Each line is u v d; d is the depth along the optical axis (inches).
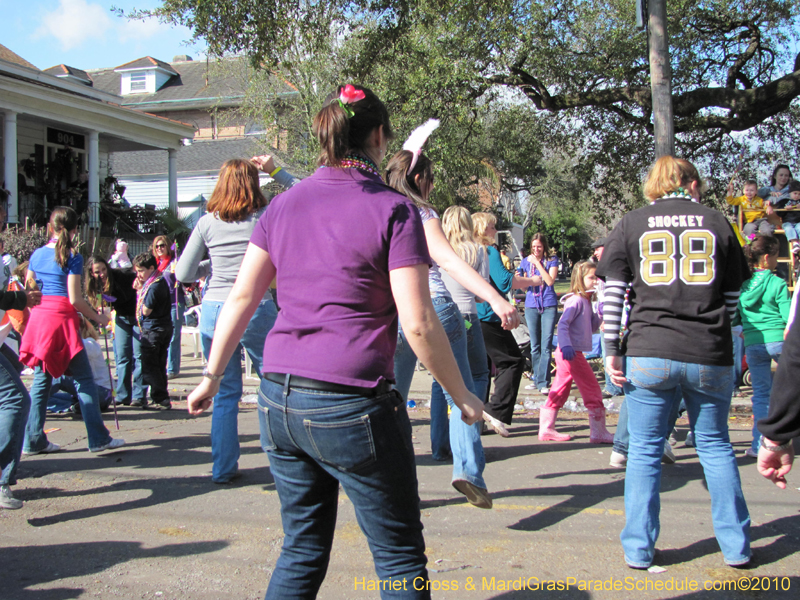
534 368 316.5
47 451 200.4
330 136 77.1
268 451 77.3
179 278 165.9
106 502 154.3
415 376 336.5
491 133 685.3
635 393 116.5
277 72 590.2
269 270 80.5
